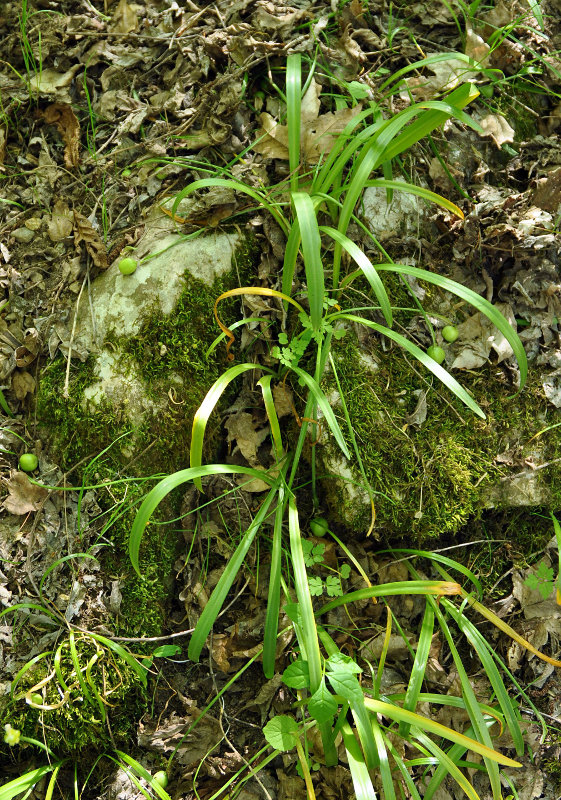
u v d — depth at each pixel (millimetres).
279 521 1267
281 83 1398
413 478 1334
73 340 1341
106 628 1308
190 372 1334
